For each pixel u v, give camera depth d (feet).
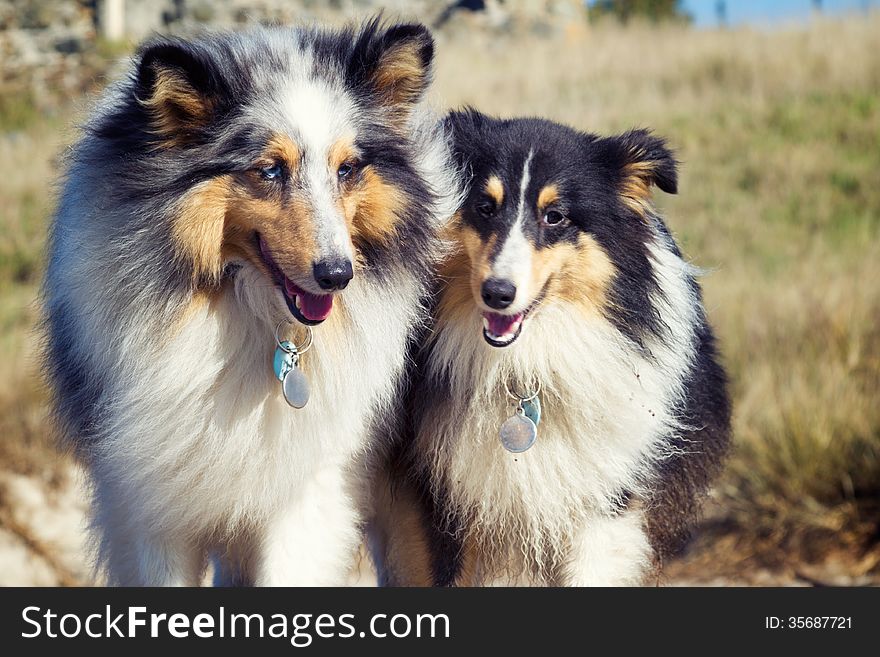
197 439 11.77
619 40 63.21
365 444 13.00
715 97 50.75
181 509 12.26
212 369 11.55
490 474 13.32
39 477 23.91
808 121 46.73
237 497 12.14
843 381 23.09
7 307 32.22
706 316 16.03
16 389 26.14
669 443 13.94
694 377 14.60
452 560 14.14
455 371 13.21
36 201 40.78
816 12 60.70
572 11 68.28
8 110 51.83
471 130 13.60
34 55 56.59
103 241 11.52
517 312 12.35
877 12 59.52
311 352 11.84
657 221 14.62
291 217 10.99
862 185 40.01
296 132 11.11
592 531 13.70
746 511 21.66
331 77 11.81
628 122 47.09
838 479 21.47
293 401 11.50
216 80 11.22
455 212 12.98
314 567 12.51
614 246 13.20
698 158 44.04
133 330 11.47
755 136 45.85
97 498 13.62
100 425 12.28
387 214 11.89
